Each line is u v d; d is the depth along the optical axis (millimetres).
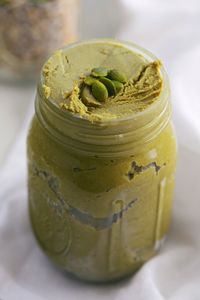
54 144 327
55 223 358
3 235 398
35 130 340
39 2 431
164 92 321
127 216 344
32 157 345
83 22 485
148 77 326
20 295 379
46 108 317
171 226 400
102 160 320
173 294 371
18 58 459
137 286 369
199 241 391
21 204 406
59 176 331
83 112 307
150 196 343
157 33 450
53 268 391
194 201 397
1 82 474
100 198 330
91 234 350
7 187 408
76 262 369
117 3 466
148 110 311
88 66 331
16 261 393
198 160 396
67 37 464
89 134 308
